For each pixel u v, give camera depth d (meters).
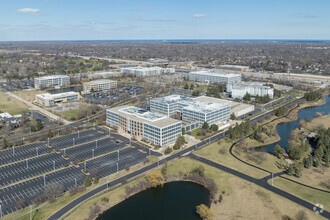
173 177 179.88
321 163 190.62
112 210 148.62
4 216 138.50
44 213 141.25
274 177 176.75
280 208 145.88
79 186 164.62
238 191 161.50
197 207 143.50
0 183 170.38
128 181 172.00
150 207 151.88
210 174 180.62
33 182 172.00
